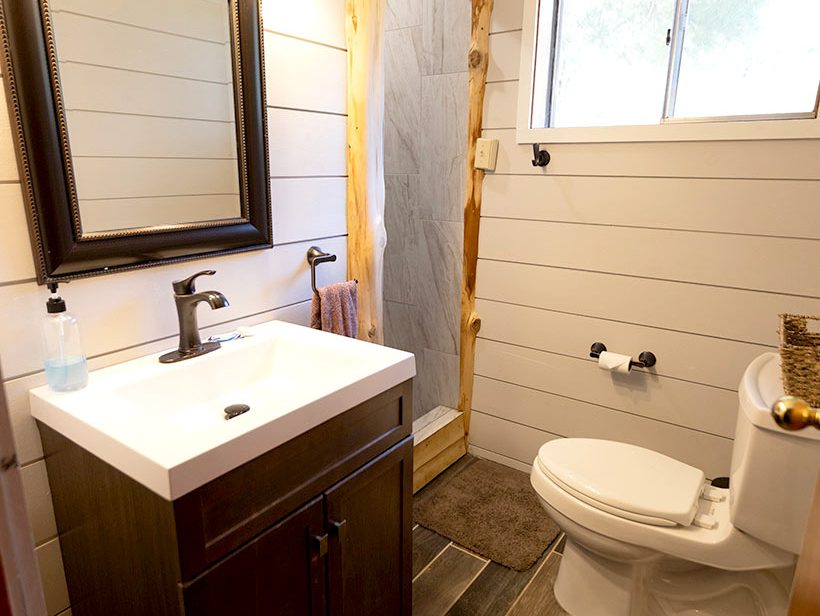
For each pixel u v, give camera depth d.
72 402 1.12
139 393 1.24
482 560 1.92
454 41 2.26
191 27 1.36
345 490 1.25
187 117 1.39
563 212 2.07
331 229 1.86
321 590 1.25
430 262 2.54
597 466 1.59
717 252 1.81
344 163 1.86
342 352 1.43
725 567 1.39
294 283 1.77
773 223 1.70
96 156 1.22
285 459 1.09
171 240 1.38
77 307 1.24
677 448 2.02
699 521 1.45
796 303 1.72
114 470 1.00
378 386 1.30
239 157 1.52
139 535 1.00
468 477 2.39
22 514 0.45
